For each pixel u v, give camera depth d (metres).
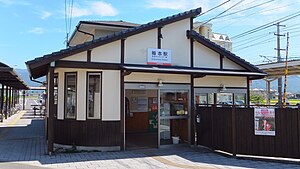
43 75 11.70
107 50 8.90
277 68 19.53
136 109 14.03
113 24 11.26
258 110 7.72
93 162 7.20
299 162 7.16
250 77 11.02
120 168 6.60
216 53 10.51
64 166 6.76
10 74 12.00
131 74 9.13
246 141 7.81
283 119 7.42
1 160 7.41
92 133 8.77
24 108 34.97
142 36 9.39
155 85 9.45
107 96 8.87
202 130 9.45
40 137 11.80
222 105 8.51
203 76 9.74
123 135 8.95
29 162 7.17
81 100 8.88
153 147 9.55
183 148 9.39
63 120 9.16
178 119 9.96
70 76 9.23
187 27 10.10
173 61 9.77
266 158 7.56
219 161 7.43
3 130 14.20
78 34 12.23
